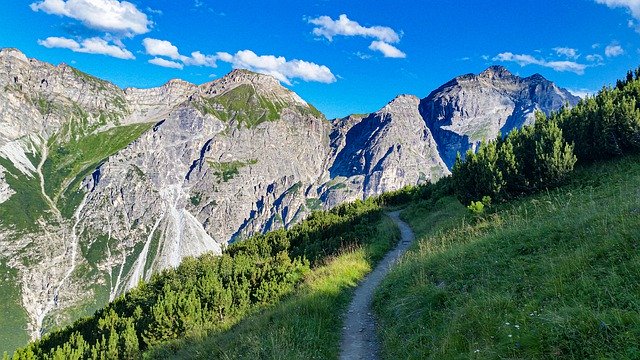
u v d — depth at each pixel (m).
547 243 12.27
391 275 18.73
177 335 20.44
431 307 12.21
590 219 12.23
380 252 27.62
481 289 11.00
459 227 26.16
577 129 28.17
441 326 10.36
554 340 7.04
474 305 10.00
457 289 12.46
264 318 15.22
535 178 26.80
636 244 8.86
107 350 22.23
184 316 20.94
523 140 31.86
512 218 20.75
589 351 6.42
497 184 28.53
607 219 11.34
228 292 21.73
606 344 6.37
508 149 30.03
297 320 13.67
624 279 7.83
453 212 35.78
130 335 21.84
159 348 19.02
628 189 17.56
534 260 11.52
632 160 23.95
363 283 20.38
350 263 22.95
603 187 20.72
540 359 6.86
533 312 8.32
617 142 25.75
